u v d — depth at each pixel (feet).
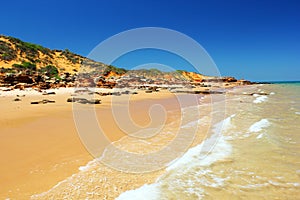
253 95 127.24
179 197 16.38
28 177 18.74
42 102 68.54
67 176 19.25
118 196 16.33
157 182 18.71
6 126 36.47
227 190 17.46
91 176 19.44
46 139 29.45
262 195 16.75
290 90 185.98
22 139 29.14
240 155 25.29
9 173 19.30
